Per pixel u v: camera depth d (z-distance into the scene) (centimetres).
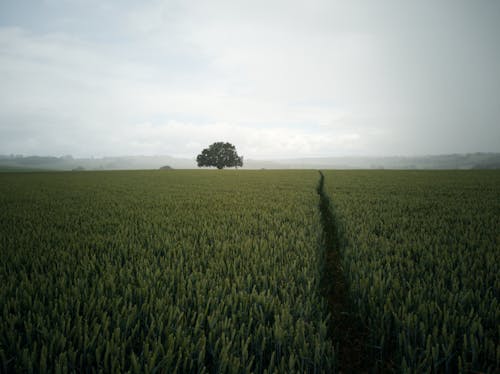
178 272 336
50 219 714
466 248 447
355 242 492
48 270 361
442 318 247
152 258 405
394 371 210
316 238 522
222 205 972
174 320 242
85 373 191
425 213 782
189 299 277
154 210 868
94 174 3762
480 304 257
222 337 203
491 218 684
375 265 366
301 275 339
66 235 536
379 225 633
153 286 300
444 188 1538
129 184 2045
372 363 235
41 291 290
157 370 188
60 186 1855
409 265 367
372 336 244
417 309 260
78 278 327
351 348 261
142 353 195
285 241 492
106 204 1013
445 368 203
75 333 219
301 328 224
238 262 385
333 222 781
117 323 227
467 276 328
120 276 327
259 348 212
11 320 228
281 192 1412
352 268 365
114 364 182
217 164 8525
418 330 229
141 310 252
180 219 718
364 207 895
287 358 208
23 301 266
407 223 639
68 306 260
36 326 229
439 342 215
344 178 2548
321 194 1449
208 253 433
